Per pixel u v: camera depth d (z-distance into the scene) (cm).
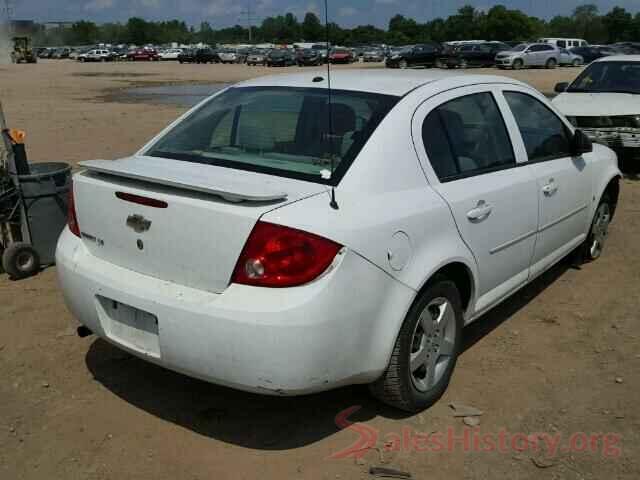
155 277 313
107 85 3075
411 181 332
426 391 349
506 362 407
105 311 330
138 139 1315
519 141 423
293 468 308
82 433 335
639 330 449
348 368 299
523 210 409
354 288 290
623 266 571
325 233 283
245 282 284
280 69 4691
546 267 470
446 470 307
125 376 390
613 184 577
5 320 466
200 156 360
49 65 5797
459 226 349
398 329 313
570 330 451
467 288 375
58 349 423
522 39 9288
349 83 377
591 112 914
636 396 367
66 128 1484
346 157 322
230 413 352
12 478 302
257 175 327
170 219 300
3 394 370
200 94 2544
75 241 351
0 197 545
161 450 321
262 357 279
